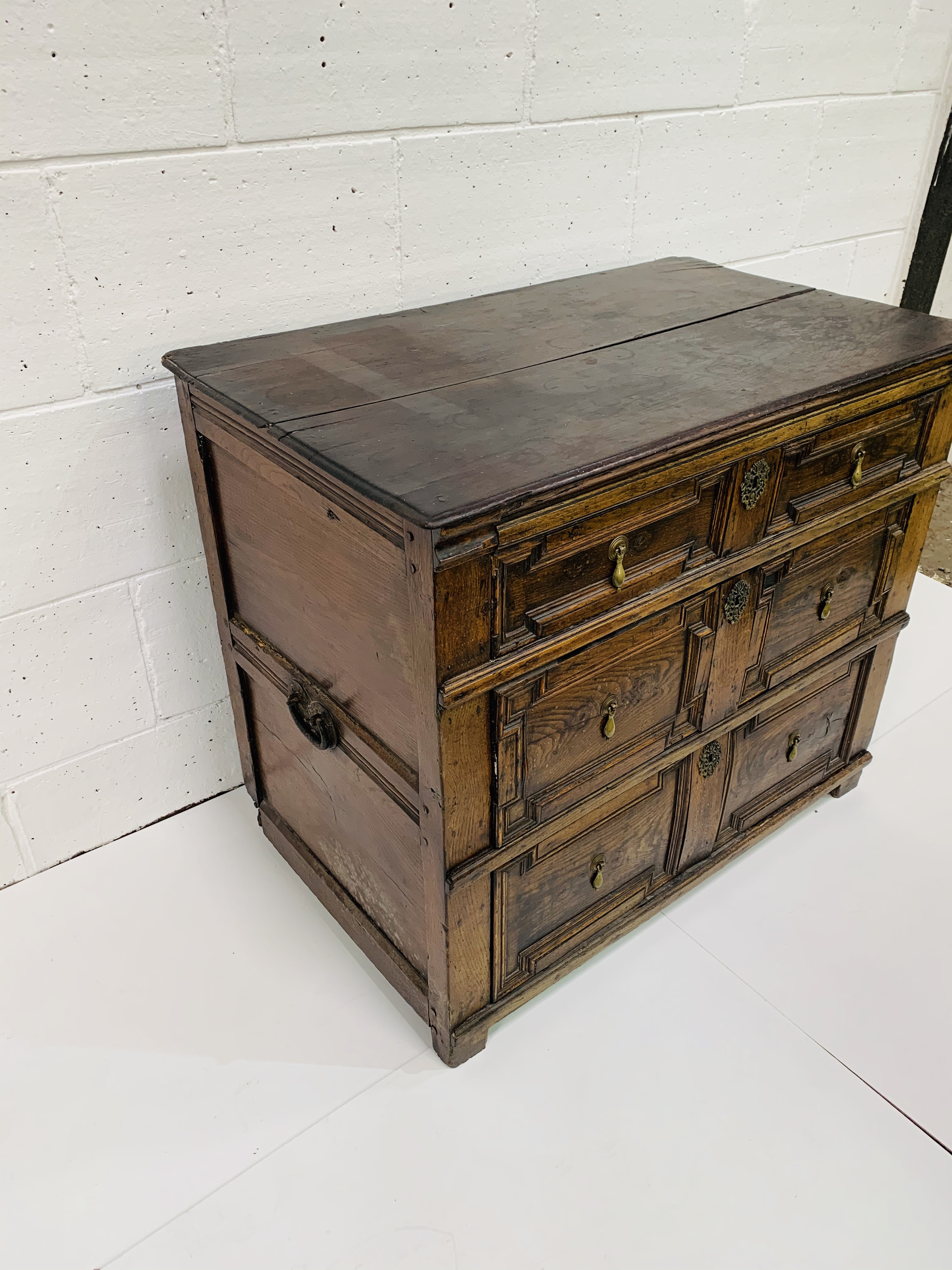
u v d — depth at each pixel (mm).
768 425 1130
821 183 2041
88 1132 1228
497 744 1071
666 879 1484
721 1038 1346
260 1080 1291
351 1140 1219
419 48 1377
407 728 1095
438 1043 1306
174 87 1213
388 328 1424
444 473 951
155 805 1713
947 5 1988
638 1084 1286
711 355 1279
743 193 1919
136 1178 1178
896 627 1591
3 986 1418
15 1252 1105
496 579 962
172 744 1683
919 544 1524
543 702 1098
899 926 1518
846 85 1937
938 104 2139
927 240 2350
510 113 1521
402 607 995
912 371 1277
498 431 1052
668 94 1687
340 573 1099
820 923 1521
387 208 1473
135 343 1340
